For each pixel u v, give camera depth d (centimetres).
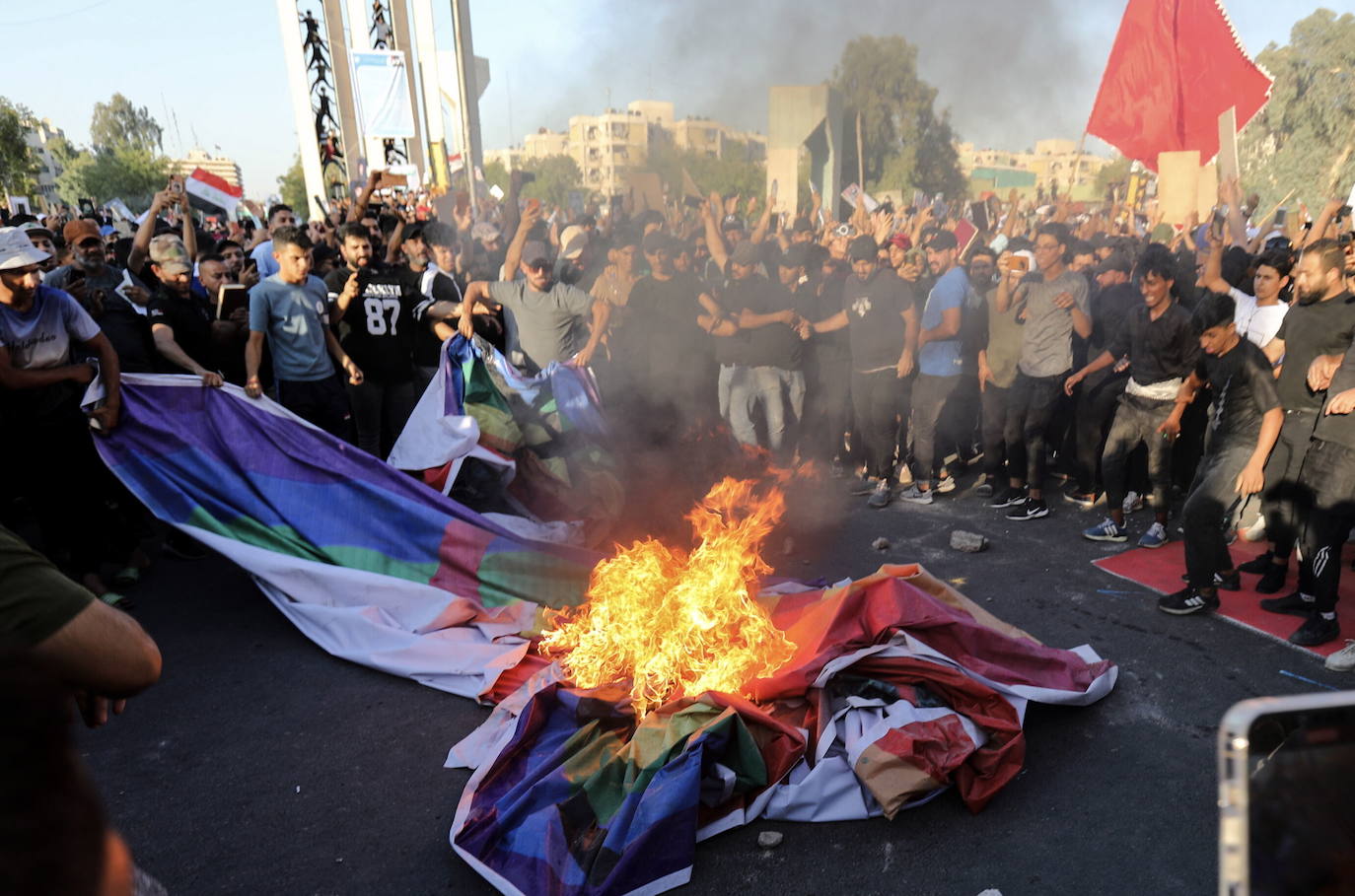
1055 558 485
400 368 555
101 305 465
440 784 299
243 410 450
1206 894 242
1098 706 334
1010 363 556
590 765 278
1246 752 70
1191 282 604
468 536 422
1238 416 385
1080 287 514
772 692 302
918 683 308
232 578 471
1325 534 365
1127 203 920
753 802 272
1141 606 421
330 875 258
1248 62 675
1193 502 398
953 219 804
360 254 520
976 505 583
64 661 127
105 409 421
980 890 244
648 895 241
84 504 436
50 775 53
